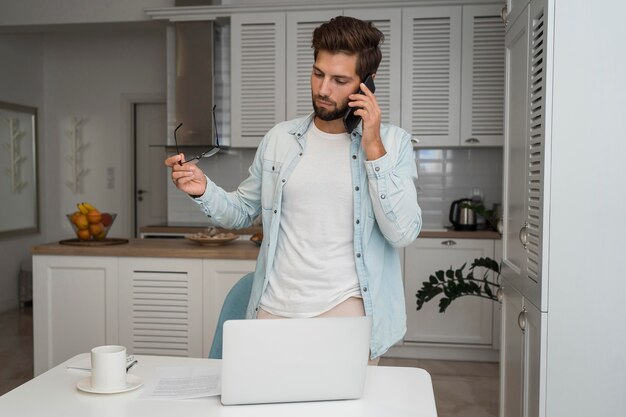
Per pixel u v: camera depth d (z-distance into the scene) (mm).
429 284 3904
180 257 3262
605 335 1749
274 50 4965
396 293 1817
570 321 1758
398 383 1469
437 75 4770
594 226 1740
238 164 5516
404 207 1654
